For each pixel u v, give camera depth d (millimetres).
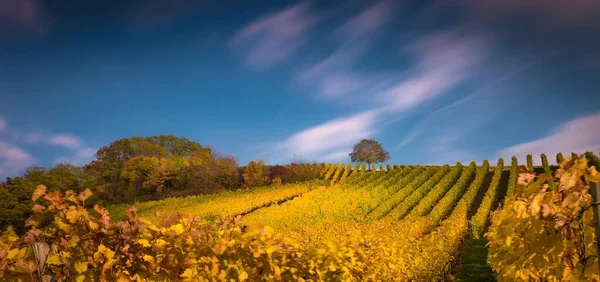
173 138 62656
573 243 2854
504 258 3656
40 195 2818
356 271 5352
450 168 49781
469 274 12805
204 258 3359
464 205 30266
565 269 2832
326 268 4734
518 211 2918
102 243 2918
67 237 2752
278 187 46188
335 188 42438
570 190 2832
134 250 2988
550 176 3008
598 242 2508
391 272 7430
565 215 2873
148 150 55438
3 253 2615
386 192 38344
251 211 34156
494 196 35438
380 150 67500
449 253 13047
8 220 31844
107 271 2805
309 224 25641
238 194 43531
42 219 2855
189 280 3158
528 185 3188
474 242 19469
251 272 3795
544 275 3436
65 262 2699
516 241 3434
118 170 51156
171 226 3350
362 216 28938
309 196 36781
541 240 2898
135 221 3033
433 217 27391
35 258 2688
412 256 9297
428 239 12539
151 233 3184
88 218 2893
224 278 3475
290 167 52875
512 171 42031
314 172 52219
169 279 3107
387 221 21188
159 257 3066
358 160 67312
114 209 37469
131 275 2967
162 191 48750
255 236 3902
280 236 4340
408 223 19953
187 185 49594
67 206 2896
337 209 30500
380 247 7422
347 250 5285
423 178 43094
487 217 27969
